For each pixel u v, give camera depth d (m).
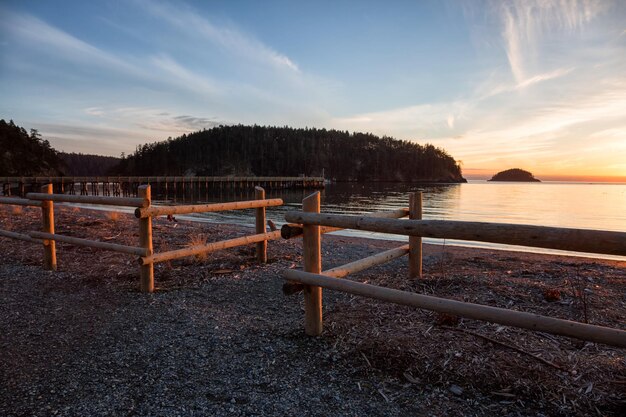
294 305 4.13
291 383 2.54
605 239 1.90
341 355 2.90
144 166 168.50
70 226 9.36
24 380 2.61
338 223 2.97
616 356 2.71
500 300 3.99
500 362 2.66
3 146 101.38
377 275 5.25
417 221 2.57
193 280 5.07
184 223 11.48
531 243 2.11
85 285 4.82
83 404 2.33
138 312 3.91
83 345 3.15
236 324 3.58
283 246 7.39
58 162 127.69
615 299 3.98
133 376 2.65
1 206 13.44
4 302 4.19
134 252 4.53
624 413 2.11
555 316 3.56
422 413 2.19
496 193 75.19
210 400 2.36
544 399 2.26
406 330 3.24
